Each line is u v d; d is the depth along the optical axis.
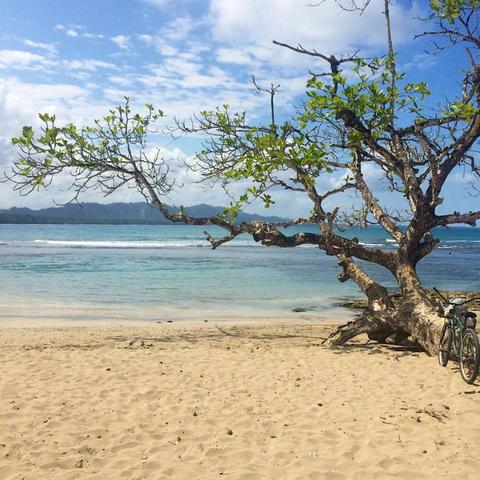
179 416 6.56
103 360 9.51
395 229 12.39
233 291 22.97
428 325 9.93
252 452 5.48
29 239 76.69
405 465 5.15
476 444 5.58
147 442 5.75
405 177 11.99
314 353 10.43
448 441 5.68
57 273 29.11
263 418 6.51
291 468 5.11
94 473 4.98
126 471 5.03
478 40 10.40
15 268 31.77
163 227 175.25
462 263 41.12
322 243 12.41
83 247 55.81
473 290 24.02
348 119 11.26
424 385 7.84
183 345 11.60
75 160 12.38
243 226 12.86
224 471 5.04
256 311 18.03
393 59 11.65
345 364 9.37
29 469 5.02
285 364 9.41
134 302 19.45
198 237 91.75
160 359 9.72
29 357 9.68
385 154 12.05
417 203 11.45
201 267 34.31
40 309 17.42
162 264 36.12
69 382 7.97
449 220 11.44
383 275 31.91
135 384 7.93
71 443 5.66
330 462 5.25
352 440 5.79
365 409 6.80
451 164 11.08
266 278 28.20
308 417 6.54
